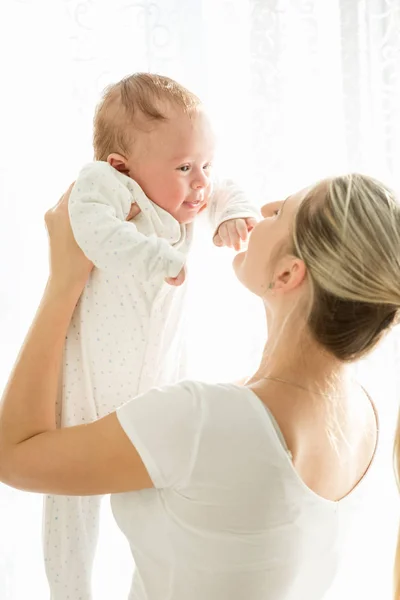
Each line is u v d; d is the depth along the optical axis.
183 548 0.97
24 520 1.58
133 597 1.05
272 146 1.61
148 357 1.17
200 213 1.30
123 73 1.55
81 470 0.96
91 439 0.97
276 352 1.03
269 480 0.94
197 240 1.58
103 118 1.18
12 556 1.56
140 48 1.55
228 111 1.61
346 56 1.67
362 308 0.97
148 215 1.13
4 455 1.01
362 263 0.95
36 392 1.04
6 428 1.02
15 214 1.54
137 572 1.04
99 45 1.53
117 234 1.02
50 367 1.05
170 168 1.15
